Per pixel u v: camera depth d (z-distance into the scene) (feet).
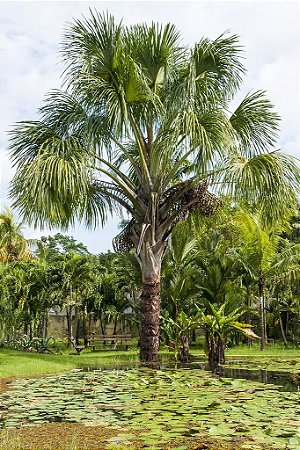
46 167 32.01
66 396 21.09
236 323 38.73
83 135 35.12
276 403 18.79
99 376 28.19
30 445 13.57
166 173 37.86
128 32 35.73
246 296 64.90
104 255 87.97
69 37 34.30
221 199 39.34
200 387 23.43
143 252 36.86
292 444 12.99
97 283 70.28
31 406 18.86
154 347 36.65
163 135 34.91
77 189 33.65
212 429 14.40
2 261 70.54
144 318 36.86
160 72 36.83
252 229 54.39
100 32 33.45
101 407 18.53
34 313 62.49
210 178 36.65
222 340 39.24
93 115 34.22
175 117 33.91
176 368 33.60
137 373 29.73
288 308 68.59
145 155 37.58
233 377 28.63
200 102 36.04
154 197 36.29
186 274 49.08
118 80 33.37
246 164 34.76
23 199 33.24
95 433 14.76
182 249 48.01
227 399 19.81
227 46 36.24
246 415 16.66
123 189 37.14
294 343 69.41
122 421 16.12
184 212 38.45
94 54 34.01
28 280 60.95
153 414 17.10
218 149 33.78
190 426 15.24
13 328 53.26
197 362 39.24
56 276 62.54
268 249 55.62
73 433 14.80
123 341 70.49
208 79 37.22
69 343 65.92
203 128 32.71
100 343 77.66
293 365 36.55
